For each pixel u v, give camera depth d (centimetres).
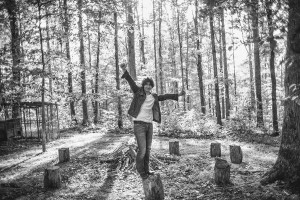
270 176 621
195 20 2488
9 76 1273
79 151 1281
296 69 558
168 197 644
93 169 920
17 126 1719
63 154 1058
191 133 1745
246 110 1884
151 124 604
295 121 583
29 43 1355
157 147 1330
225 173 687
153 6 3275
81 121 2731
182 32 3497
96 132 2042
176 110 2173
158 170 879
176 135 1706
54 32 1341
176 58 4094
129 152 956
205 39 3419
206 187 687
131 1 1897
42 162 1084
